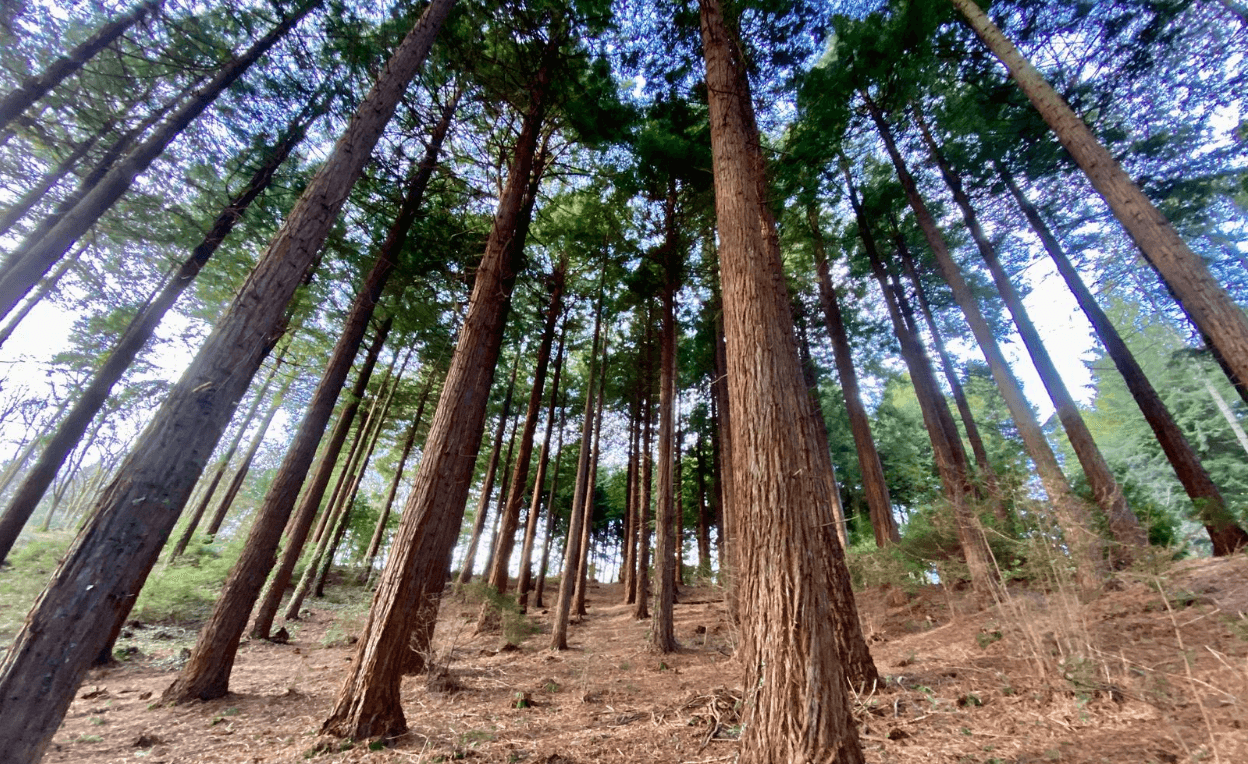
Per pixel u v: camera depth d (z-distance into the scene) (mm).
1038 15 8938
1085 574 4277
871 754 3422
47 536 14398
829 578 5117
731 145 5039
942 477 8242
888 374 17375
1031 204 10539
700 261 12422
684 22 8320
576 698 5984
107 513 2693
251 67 7496
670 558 9680
